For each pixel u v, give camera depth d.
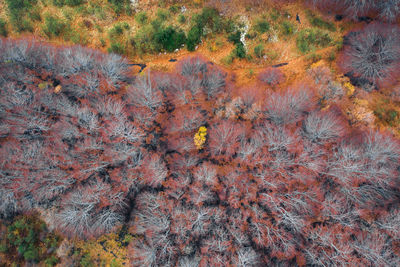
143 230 26.34
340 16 30.59
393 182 26.44
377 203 26.36
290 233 26.25
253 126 28.77
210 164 28.20
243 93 29.95
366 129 28.39
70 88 29.56
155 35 30.64
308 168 27.36
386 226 25.47
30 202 26.50
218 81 30.20
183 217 26.56
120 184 27.56
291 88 29.72
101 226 26.48
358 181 26.86
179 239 26.12
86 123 28.45
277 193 27.30
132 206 27.58
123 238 26.78
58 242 26.17
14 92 28.48
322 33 30.67
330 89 29.38
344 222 26.05
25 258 25.03
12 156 26.81
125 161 27.98
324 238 25.75
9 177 26.12
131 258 26.09
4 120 27.84
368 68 29.36
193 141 28.61
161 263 25.59
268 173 27.66
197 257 25.56
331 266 25.00
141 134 28.78
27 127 27.86
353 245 25.34
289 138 27.50
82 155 27.78
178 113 29.39
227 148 28.11
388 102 29.38
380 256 24.53
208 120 29.27
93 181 27.50
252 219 26.72
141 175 27.81
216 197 27.31
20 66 29.61
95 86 29.50
